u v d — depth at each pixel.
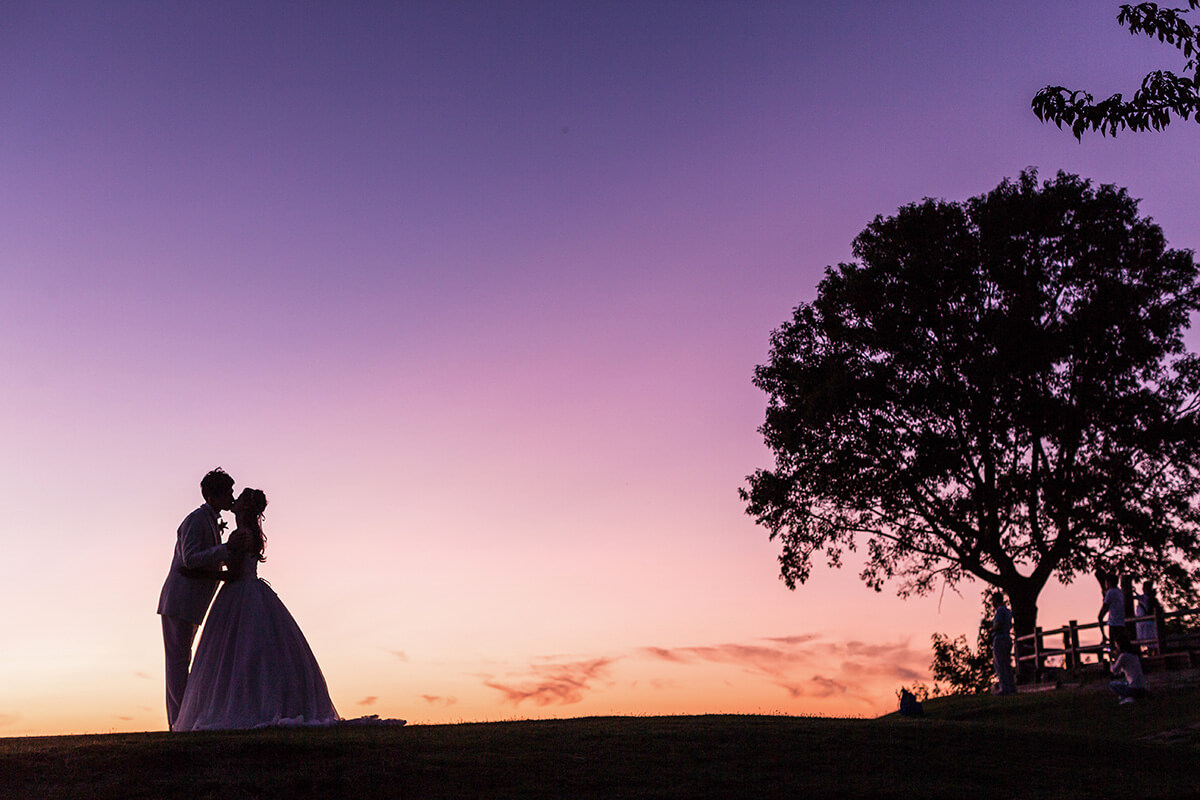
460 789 8.67
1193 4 12.10
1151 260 30.25
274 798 8.23
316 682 11.56
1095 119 12.33
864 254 33.25
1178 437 28.59
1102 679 22.44
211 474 11.87
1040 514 29.64
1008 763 10.98
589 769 9.55
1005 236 30.27
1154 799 9.59
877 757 10.77
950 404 30.02
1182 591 30.08
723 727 11.94
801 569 33.56
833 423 31.61
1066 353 29.12
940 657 39.94
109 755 9.00
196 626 11.84
